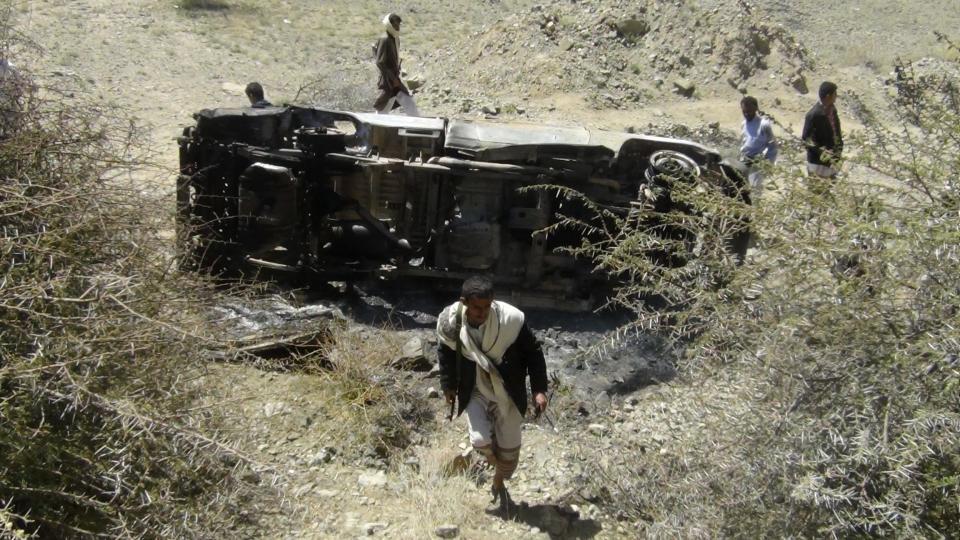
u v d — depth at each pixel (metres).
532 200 6.77
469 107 15.34
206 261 6.59
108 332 3.35
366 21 22.77
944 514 3.23
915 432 3.10
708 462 3.98
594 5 18.50
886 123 16.08
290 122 6.89
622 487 4.52
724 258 4.15
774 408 3.60
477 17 24.66
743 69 17.47
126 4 20.55
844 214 3.70
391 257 6.85
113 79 15.35
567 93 15.93
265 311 5.80
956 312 3.38
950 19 28.06
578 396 5.70
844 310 3.46
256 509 3.91
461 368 4.30
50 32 17.27
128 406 3.19
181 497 3.43
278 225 6.56
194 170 6.61
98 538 3.29
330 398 5.20
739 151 9.30
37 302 3.31
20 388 3.16
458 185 6.73
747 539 3.69
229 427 3.91
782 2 28.59
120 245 3.65
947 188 3.73
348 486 4.56
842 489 3.30
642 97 16.36
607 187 6.72
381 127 6.77
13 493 3.21
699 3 18.58
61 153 3.77
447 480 4.68
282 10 22.47
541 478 4.84
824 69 18.62
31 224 3.51
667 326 4.43
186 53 17.75
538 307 6.81
